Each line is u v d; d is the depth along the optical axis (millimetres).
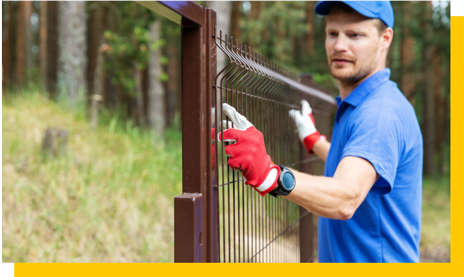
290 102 2191
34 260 3137
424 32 11352
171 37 10844
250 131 1164
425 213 7887
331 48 1687
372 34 1624
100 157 4613
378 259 1561
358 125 1418
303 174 1188
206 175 1176
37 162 4090
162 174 4918
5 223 3385
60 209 3717
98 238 3605
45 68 12422
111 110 6789
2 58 11344
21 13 11914
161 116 8688
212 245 1188
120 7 7105
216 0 6430
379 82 1619
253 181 1137
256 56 1585
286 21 9594
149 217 4188
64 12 6512
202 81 1161
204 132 1171
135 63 7383
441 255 5531
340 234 1676
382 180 1335
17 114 4840
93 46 11961
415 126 1571
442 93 14906
